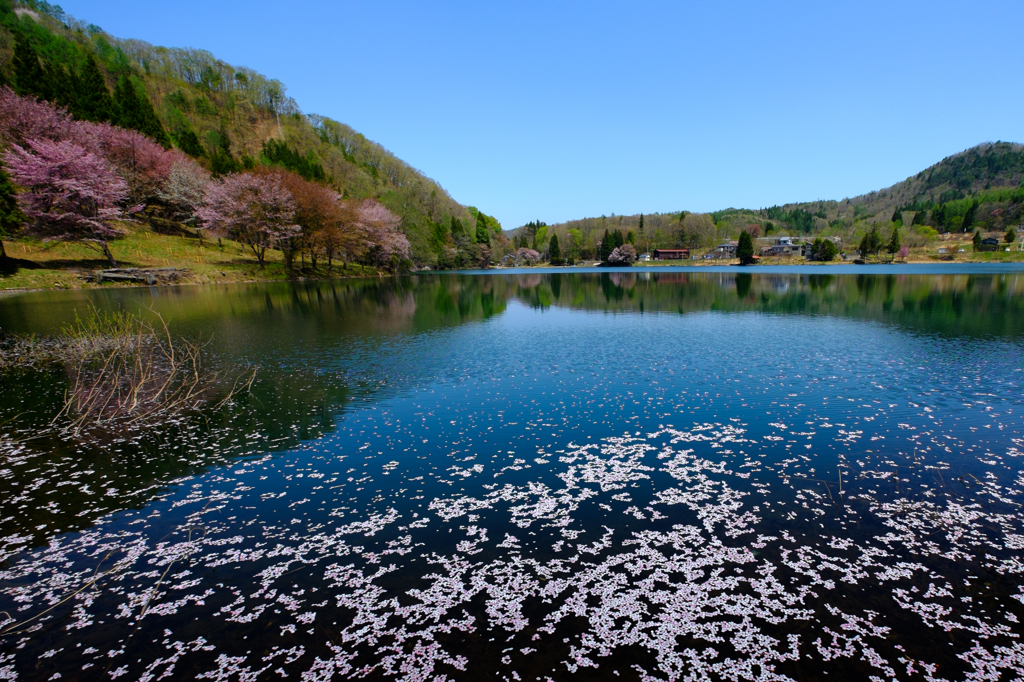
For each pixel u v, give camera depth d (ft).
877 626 13.35
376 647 12.82
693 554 16.75
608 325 71.92
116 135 170.81
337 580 15.71
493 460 25.21
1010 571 15.61
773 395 35.60
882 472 23.07
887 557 16.44
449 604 14.44
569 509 20.03
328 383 40.55
